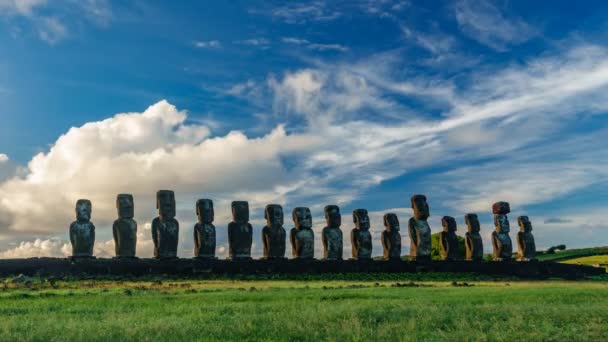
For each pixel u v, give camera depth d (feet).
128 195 128.57
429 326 49.26
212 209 137.08
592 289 95.45
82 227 122.83
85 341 41.75
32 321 49.90
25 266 113.60
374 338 43.34
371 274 139.33
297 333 44.98
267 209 143.02
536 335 45.03
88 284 99.45
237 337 43.96
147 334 43.52
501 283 127.54
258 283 111.04
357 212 154.40
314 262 141.08
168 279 118.11
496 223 172.14
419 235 157.79
